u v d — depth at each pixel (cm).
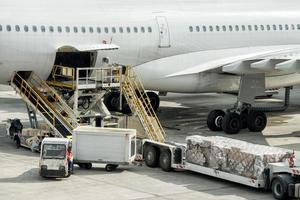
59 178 3988
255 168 3709
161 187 3834
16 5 5034
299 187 3506
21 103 7306
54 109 4878
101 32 5297
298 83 6075
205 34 5794
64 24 5141
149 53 5566
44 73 5162
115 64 5325
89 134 4191
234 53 5950
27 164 4350
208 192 3747
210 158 4006
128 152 4178
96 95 5097
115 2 5494
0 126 5812
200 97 7762
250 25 6034
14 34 4925
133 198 3569
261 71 5372
